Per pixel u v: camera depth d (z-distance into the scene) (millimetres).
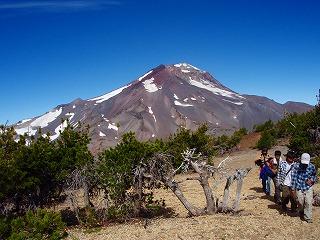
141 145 13617
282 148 31625
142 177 13906
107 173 13219
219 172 13609
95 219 13211
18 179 12305
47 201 13914
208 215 13125
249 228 11492
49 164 13086
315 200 13789
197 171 13414
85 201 13492
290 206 14109
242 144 37188
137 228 12289
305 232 11133
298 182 12062
